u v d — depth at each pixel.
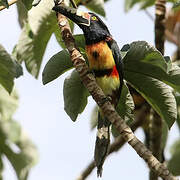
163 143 13.06
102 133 10.17
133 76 10.36
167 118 10.25
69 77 10.32
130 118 10.58
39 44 11.14
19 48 11.19
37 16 10.84
